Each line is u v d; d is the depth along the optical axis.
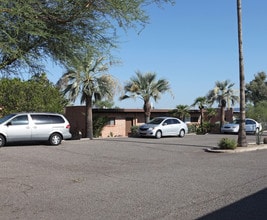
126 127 43.44
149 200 9.80
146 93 39.59
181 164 16.80
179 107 45.81
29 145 24.98
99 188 11.33
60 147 23.59
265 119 44.94
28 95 30.64
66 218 8.08
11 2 5.89
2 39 6.14
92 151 21.62
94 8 6.71
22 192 10.71
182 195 10.42
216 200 9.86
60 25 6.88
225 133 42.47
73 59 7.25
